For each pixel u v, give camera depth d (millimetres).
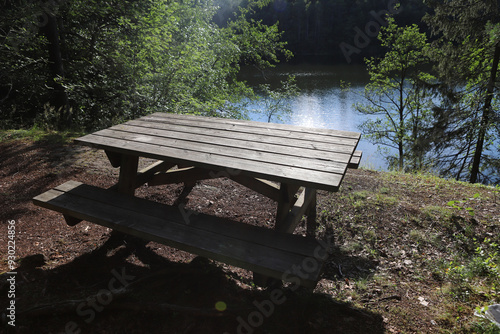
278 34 13750
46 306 1961
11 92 8922
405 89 18172
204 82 10578
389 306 2354
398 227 3453
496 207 3809
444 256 3004
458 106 13391
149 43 8812
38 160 5129
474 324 2096
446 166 14258
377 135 19109
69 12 8797
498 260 2846
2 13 7355
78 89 8031
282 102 14680
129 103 8516
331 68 40438
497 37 11258
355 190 4285
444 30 12703
